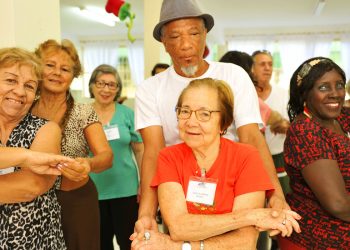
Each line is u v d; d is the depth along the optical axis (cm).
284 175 267
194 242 113
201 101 114
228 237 112
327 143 130
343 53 780
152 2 405
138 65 888
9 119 123
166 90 155
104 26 788
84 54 912
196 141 115
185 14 135
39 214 126
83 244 173
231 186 117
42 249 126
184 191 120
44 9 198
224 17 695
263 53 289
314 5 596
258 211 109
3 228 120
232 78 151
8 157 110
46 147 123
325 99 136
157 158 137
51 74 162
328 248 130
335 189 124
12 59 116
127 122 258
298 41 804
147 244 116
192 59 142
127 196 246
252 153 118
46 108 167
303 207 137
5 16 180
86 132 176
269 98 288
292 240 139
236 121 149
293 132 137
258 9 626
